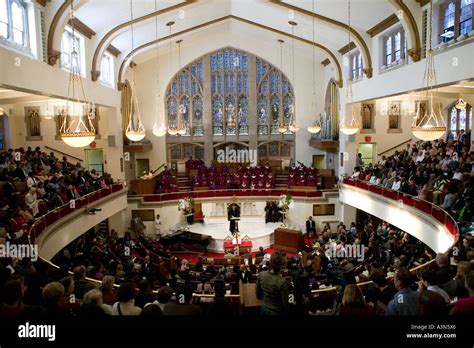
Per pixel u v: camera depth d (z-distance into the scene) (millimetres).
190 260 20453
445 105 21406
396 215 15547
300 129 29859
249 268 12422
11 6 11719
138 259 15695
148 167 29641
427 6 13312
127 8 17047
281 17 20672
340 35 20141
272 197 25562
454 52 11719
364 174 20328
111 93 21688
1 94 16266
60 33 13836
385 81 17078
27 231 10039
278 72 29906
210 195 25641
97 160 24969
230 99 30250
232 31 28719
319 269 13820
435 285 4699
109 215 19031
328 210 24359
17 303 4145
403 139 23906
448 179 13047
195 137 30156
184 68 29625
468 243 8477
